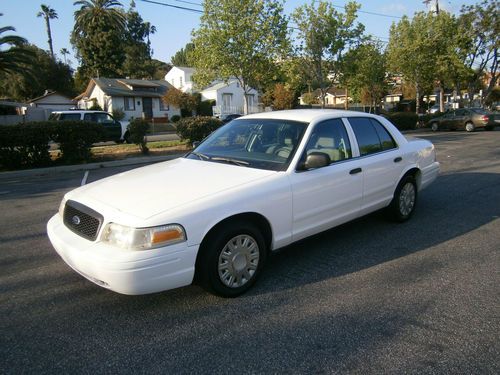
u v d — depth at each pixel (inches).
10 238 220.1
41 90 2113.7
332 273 165.3
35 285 159.8
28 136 478.6
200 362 111.1
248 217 147.0
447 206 264.7
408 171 222.2
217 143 190.2
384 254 184.4
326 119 183.8
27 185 398.6
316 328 126.1
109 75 2313.0
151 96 1772.9
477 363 108.7
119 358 113.4
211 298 145.9
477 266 169.9
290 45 914.1
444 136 823.1
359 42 986.1
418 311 135.0
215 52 844.6
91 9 2257.6
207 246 136.6
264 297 146.3
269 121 186.9
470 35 1138.0
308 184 162.9
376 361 110.0
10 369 109.2
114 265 121.0
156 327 128.4
